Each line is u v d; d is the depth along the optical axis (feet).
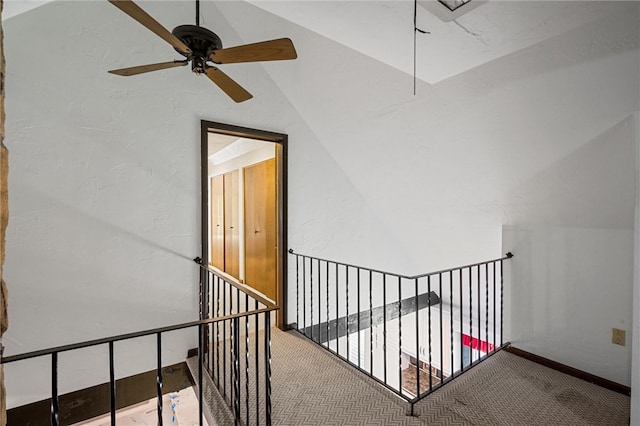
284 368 7.59
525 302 8.43
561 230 7.75
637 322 4.78
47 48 6.44
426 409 6.10
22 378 6.31
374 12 6.08
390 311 12.98
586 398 6.53
